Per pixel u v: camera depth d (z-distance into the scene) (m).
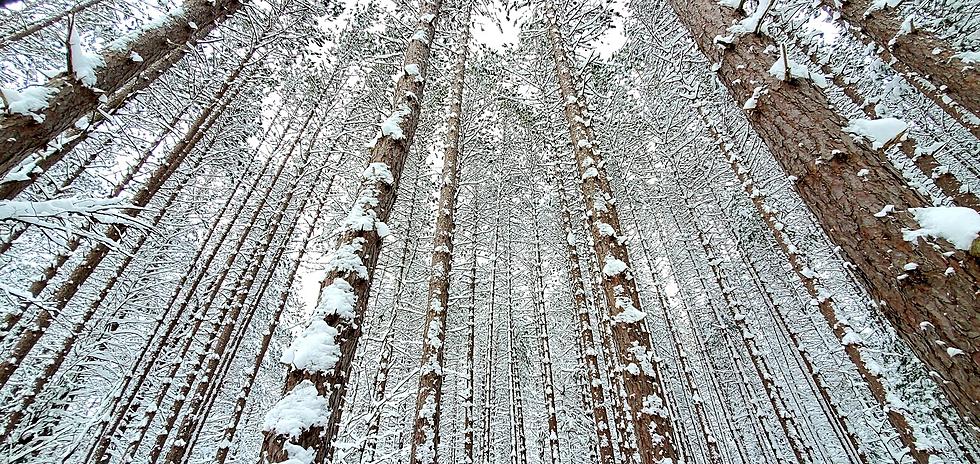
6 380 6.30
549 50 10.60
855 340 8.70
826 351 12.23
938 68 5.91
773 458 11.86
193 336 9.14
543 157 13.30
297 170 11.41
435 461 7.36
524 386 15.48
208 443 11.30
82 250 7.88
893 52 6.70
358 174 10.27
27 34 6.36
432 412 7.73
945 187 7.38
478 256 14.05
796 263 9.82
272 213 11.31
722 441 13.85
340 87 12.84
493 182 14.86
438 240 9.32
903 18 6.60
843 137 3.21
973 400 2.20
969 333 2.22
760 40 4.24
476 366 14.24
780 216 10.86
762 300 13.09
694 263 13.66
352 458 6.26
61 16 6.63
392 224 10.67
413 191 11.38
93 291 8.09
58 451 7.07
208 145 10.57
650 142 14.15
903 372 8.70
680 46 9.93
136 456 9.31
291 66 11.27
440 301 8.72
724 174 12.70
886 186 2.87
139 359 8.31
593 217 6.47
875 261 2.76
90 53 3.85
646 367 5.34
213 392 9.49
